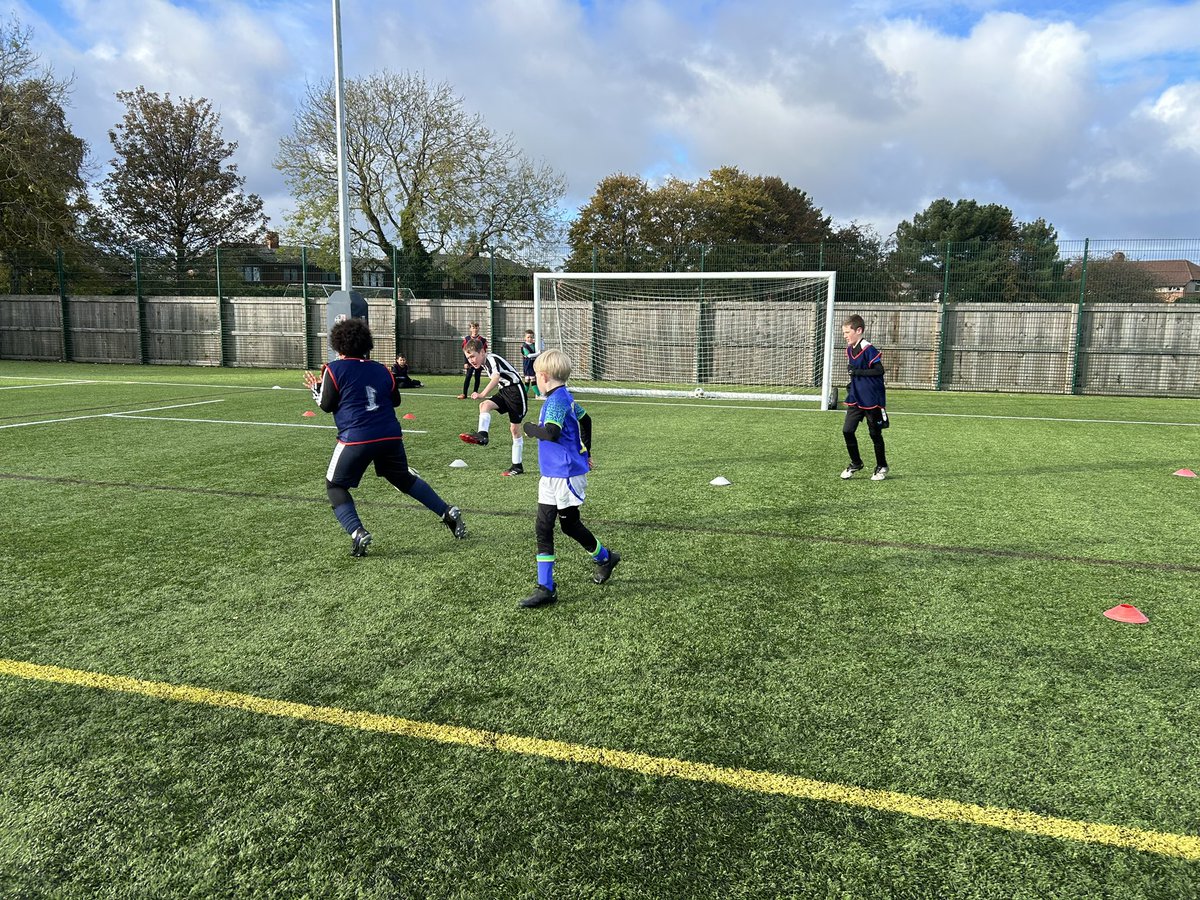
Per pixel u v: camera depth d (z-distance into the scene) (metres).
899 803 2.34
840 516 5.92
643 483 7.15
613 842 2.16
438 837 2.18
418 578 4.45
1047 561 4.80
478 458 8.46
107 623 3.75
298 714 2.88
